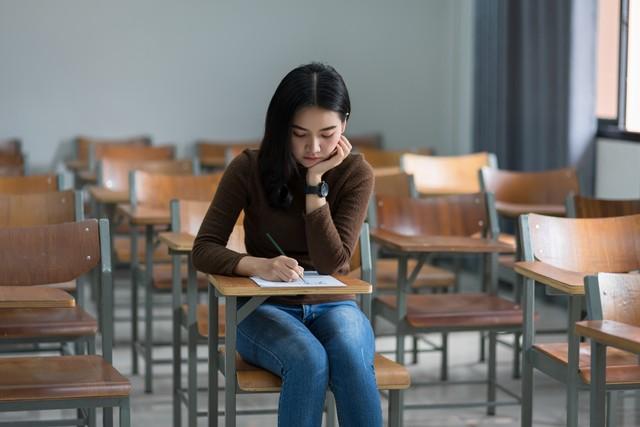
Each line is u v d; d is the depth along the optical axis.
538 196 5.73
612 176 6.52
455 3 9.08
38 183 5.16
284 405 2.83
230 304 2.92
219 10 8.90
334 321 3.00
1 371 2.90
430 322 4.06
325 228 3.11
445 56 9.21
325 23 9.04
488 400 4.55
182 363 5.31
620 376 3.13
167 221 4.71
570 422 3.23
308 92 3.04
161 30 8.84
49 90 8.71
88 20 8.72
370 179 3.28
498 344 5.89
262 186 3.19
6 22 8.59
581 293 3.11
